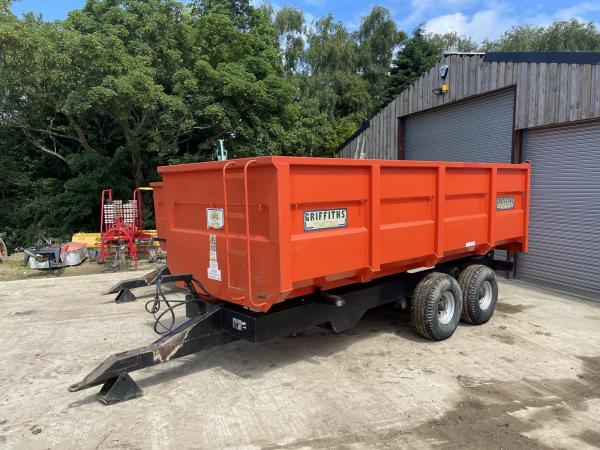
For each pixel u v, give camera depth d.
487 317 6.04
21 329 5.88
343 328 4.72
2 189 16.30
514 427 3.51
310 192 3.71
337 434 3.39
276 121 15.56
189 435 3.38
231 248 3.98
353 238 4.12
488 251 6.34
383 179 4.36
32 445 3.28
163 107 13.01
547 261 8.45
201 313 4.50
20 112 14.77
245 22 17.67
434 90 10.88
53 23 12.75
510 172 6.22
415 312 5.22
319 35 29.11
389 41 30.20
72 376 4.46
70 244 11.25
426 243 4.96
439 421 3.58
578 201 7.81
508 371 4.54
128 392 3.95
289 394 4.04
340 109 28.11
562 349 5.14
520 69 8.58
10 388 4.21
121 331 5.76
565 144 7.98
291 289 3.59
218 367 4.64
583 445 3.27
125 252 11.59
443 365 4.68
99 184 14.78
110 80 11.07
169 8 13.33
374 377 4.38
